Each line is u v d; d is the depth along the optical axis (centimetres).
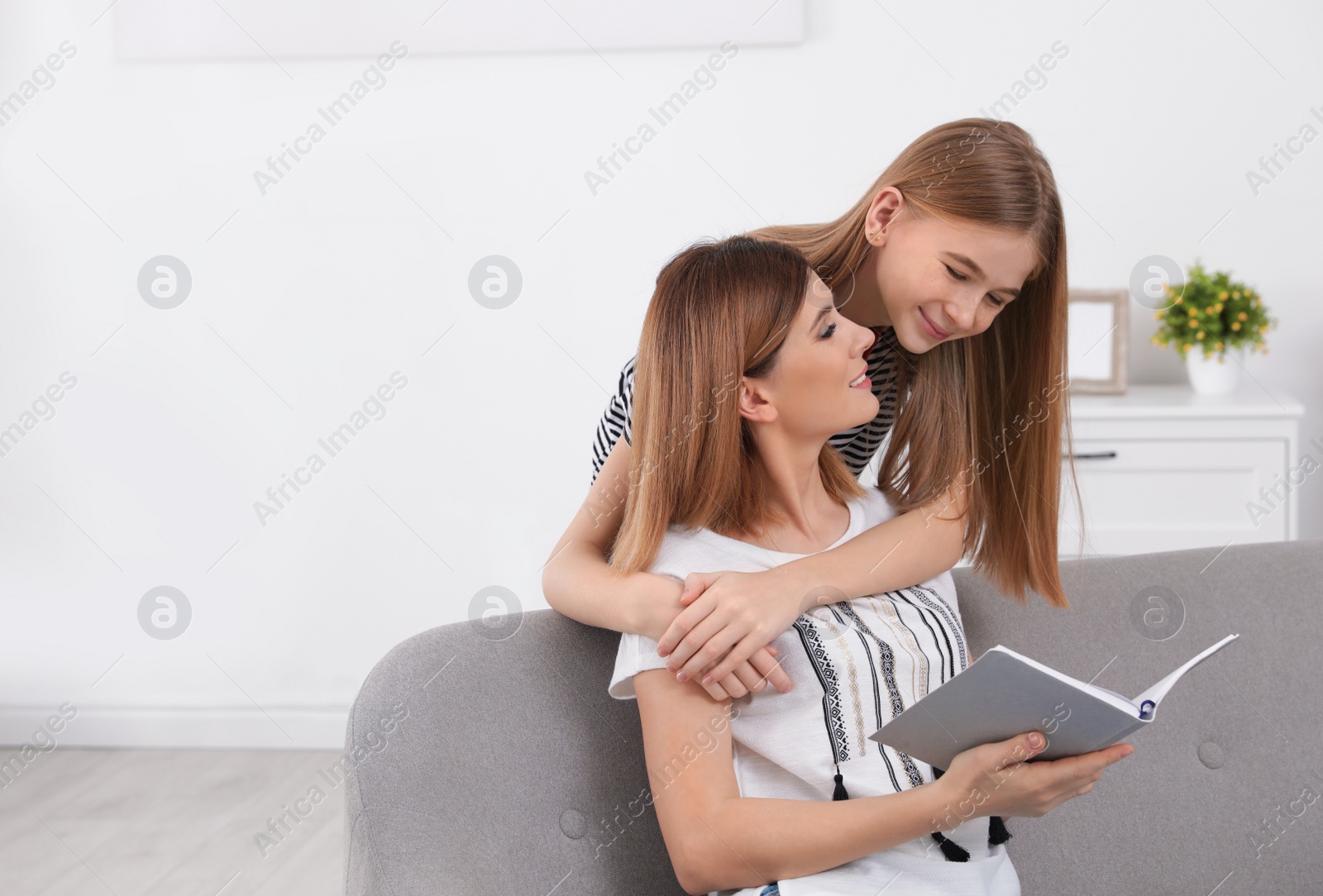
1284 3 257
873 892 85
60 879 205
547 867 98
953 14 259
